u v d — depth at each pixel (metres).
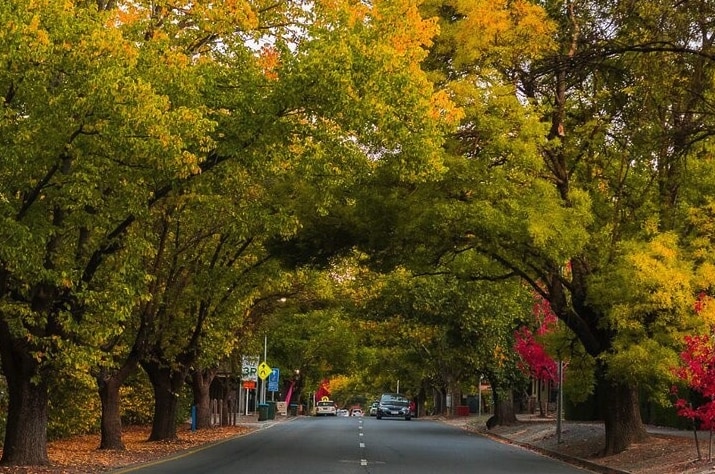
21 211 15.28
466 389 67.25
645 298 20.31
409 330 50.00
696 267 21.20
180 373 29.14
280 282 29.56
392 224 22.28
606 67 19.77
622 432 23.42
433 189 21.17
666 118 20.42
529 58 20.97
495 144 20.16
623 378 21.58
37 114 13.79
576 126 23.31
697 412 17.70
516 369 40.03
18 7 12.77
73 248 18.05
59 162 15.05
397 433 36.78
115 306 16.38
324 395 127.81
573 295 23.81
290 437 32.19
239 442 28.77
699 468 17.34
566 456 24.28
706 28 16.92
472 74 21.28
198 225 23.33
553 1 20.97
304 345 63.41
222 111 16.86
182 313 26.72
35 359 17.45
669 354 20.16
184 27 18.58
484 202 20.50
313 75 15.63
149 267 23.73
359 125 16.11
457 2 21.28
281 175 22.72
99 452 22.56
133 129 13.91
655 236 21.34
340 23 16.53
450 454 24.38
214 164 17.19
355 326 53.41
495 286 28.42
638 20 17.70
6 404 24.31
